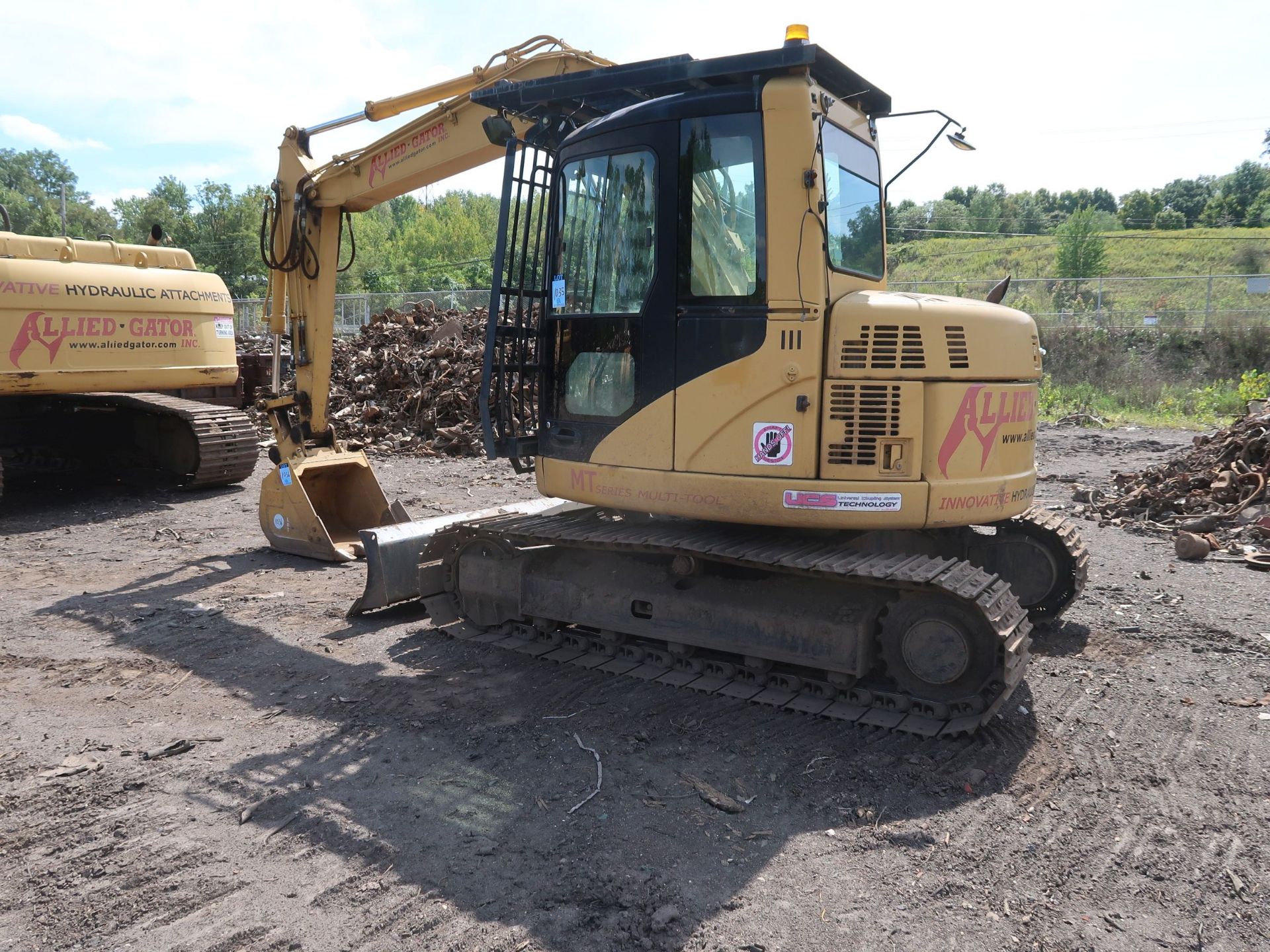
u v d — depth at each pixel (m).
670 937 2.87
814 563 4.30
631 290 4.74
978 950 2.82
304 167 7.30
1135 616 6.17
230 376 10.63
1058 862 3.31
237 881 3.18
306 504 7.61
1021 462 4.85
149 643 5.76
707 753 4.18
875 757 4.13
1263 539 8.09
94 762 4.09
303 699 4.89
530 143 5.28
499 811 3.67
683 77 4.51
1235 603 6.44
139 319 9.55
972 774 3.95
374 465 12.93
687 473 4.57
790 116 4.24
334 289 7.63
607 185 4.83
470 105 6.23
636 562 5.26
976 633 4.22
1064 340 23.86
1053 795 3.80
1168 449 14.46
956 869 3.27
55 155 102.56
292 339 7.77
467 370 15.09
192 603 6.58
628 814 3.65
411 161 6.67
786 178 4.26
